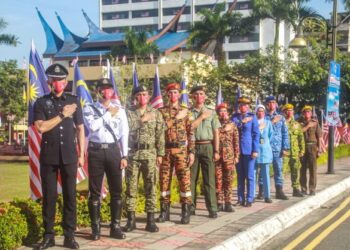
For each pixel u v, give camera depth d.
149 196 7.69
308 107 11.82
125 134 7.21
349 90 34.06
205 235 7.52
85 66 61.62
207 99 31.17
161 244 6.93
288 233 8.63
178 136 8.18
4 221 6.41
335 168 19.45
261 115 10.59
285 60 33.25
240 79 32.44
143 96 7.57
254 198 10.63
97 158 7.03
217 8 45.31
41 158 6.50
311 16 32.53
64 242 6.67
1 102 40.44
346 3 35.41
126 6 101.88
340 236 8.40
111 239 7.17
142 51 52.38
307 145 11.72
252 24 41.28
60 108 6.46
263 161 10.49
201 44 44.75
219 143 9.51
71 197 6.59
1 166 24.59
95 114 7.03
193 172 9.01
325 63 33.50
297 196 11.59
